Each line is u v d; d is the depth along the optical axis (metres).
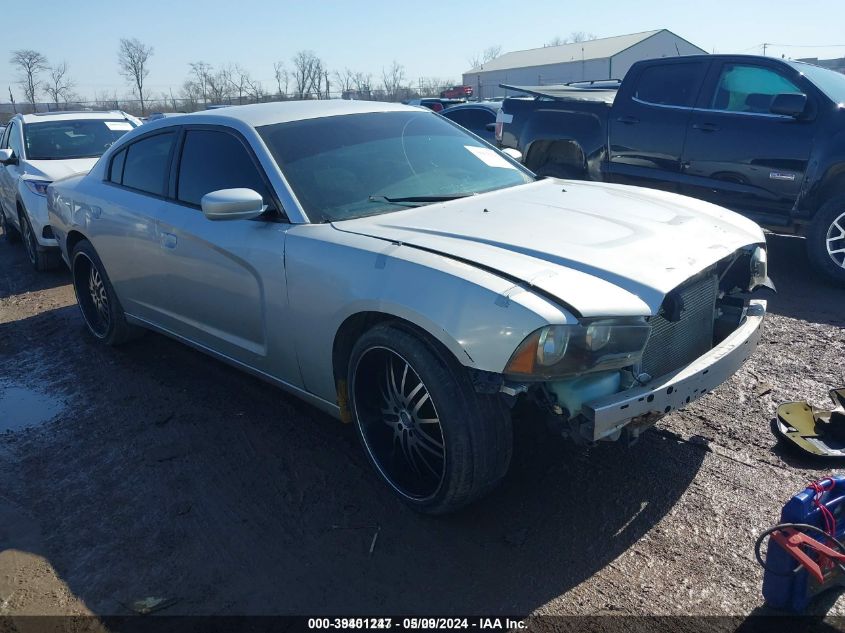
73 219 5.11
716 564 2.62
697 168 6.54
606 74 57.81
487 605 2.49
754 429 3.56
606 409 2.49
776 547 2.29
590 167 7.42
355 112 4.12
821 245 5.89
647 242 2.96
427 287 2.68
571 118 7.52
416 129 4.18
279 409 4.11
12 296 7.18
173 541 2.96
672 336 2.89
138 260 4.42
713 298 3.15
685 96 6.64
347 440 3.70
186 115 4.34
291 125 3.83
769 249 7.20
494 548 2.79
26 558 2.92
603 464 3.30
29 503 3.33
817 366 4.31
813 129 5.81
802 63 6.37
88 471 3.57
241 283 3.58
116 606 2.61
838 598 2.41
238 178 3.72
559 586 2.56
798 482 3.08
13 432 4.07
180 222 3.96
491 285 2.55
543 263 2.72
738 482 3.11
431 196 3.58
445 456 2.74
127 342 5.29
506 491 3.15
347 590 2.61
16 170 8.34
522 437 3.54
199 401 4.29
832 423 3.33
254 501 3.20
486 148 4.36
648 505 2.99
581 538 2.81
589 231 3.04
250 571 2.75
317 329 3.17
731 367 2.93
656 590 2.51
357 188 3.56
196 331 4.14
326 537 2.92
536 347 2.43
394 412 3.06
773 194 6.09
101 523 3.12
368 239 3.04
